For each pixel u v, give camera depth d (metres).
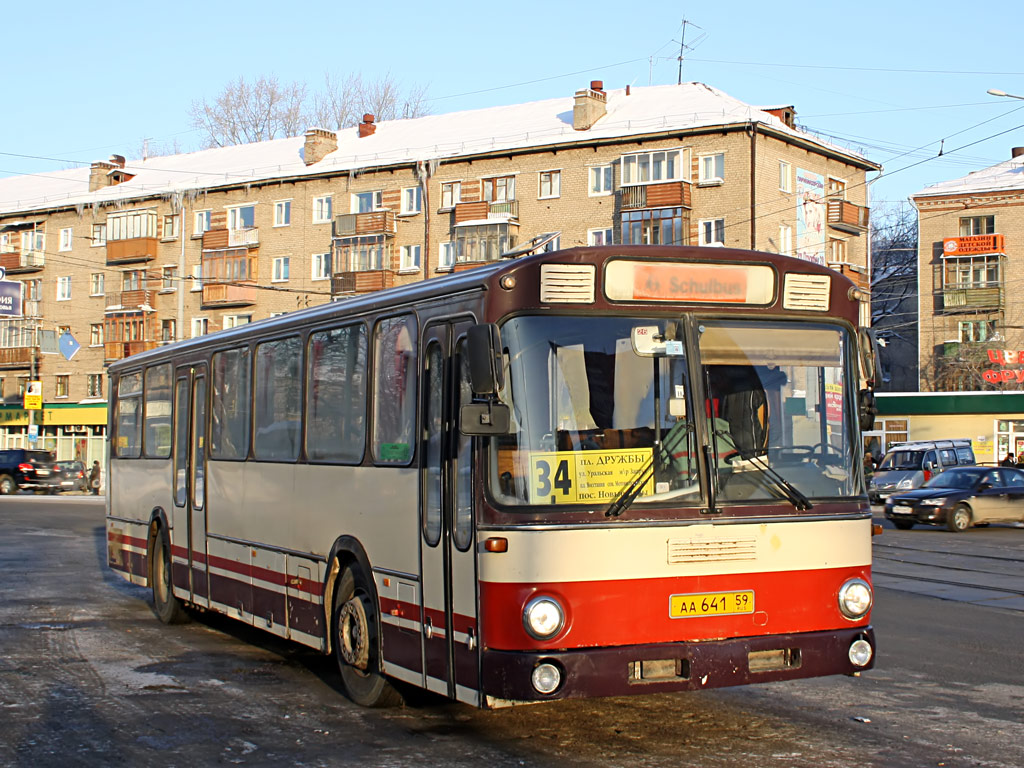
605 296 6.64
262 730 7.56
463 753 6.90
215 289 58.62
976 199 56.16
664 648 6.38
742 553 6.60
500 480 6.48
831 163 50.34
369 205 54.47
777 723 7.61
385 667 7.74
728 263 6.86
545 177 49.44
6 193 69.31
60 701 8.48
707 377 6.72
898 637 11.21
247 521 10.30
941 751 6.87
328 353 8.88
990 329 55.81
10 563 18.95
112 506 14.71
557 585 6.30
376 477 7.93
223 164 61.31
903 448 39.81
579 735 7.32
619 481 6.48
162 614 12.55
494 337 6.25
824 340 7.06
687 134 45.88
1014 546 21.67
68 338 56.72
